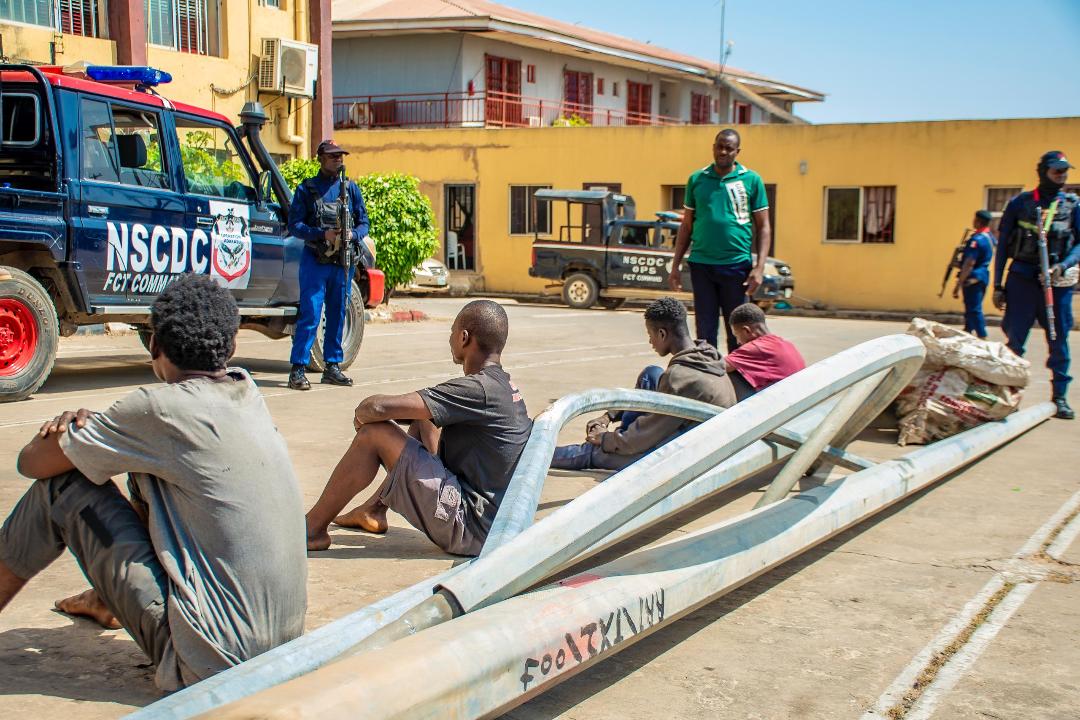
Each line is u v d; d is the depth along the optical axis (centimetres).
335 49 3133
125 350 1038
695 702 281
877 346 418
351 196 823
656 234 2020
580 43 3169
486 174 2541
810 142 2252
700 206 737
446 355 1080
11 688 271
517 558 270
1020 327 756
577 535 285
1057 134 2041
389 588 357
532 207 2528
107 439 248
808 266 2281
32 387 707
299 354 800
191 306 256
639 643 324
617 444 535
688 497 419
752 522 368
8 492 469
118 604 258
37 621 321
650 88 3825
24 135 712
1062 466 582
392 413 368
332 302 822
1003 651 319
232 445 252
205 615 247
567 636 256
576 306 2080
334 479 391
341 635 256
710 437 324
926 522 466
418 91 3036
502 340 384
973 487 532
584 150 2450
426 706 207
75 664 289
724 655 314
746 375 551
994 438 601
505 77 3147
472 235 2614
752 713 275
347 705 191
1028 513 481
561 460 548
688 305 1991
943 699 285
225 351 260
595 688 290
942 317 2089
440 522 373
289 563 260
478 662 225
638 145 2403
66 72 779
